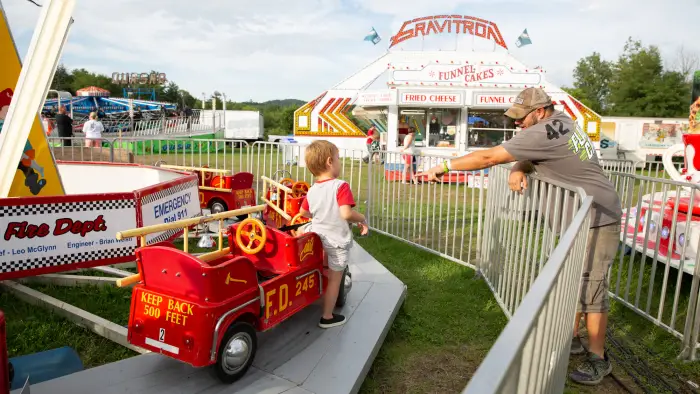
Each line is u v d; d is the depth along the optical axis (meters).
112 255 4.96
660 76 53.12
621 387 3.48
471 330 4.20
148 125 30.05
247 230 3.81
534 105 3.52
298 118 20.25
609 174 5.38
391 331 4.13
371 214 7.96
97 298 4.45
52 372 3.07
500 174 4.84
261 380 3.04
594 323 3.47
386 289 4.70
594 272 3.41
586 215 2.51
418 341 4.00
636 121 26.52
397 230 7.23
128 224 5.04
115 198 4.91
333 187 3.71
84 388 2.86
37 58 4.78
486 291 5.12
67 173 9.28
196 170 8.16
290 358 3.33
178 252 2.83
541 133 3.40
